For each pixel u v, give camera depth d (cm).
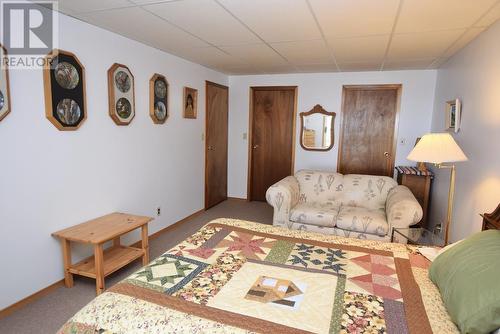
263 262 162
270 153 520
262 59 377
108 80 271
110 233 234
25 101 206
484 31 245
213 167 486
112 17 233
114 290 132
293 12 217
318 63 394
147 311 117
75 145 246
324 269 155
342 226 312
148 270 150
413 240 261
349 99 463
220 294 130
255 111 518
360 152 468
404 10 210
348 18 228
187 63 391
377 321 115
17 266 211
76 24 238
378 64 392
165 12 221
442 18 223
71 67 235
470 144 262
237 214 457
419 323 114
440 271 138
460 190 277
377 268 157
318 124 477
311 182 378
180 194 400
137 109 310
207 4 205
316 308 122
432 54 332
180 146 391
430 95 425
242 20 236
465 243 138
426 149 221
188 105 400
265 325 111
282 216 335
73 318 118
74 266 241
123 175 299
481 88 245
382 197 348
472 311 104
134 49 299
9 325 197
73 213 249
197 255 168
